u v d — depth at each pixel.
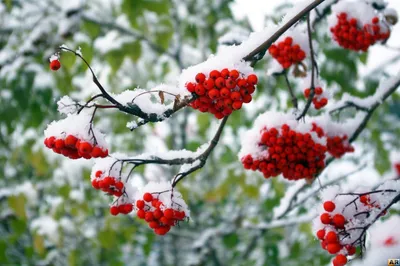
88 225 5.75
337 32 2.97
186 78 1.96
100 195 6.25
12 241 5.07
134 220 5.44
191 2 5.55
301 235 6.77
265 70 5.18
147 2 4.46
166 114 1.92
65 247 5.62
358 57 4.43
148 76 5.98
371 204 2.08
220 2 5.48
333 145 2.93
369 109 3.03
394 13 2.95
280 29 2.07
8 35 5.08
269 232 6.58
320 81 2.97
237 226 5.95
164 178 5.82
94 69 1.85
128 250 7.70
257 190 5.25
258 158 2.39
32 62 4.70
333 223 2.04
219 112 2.00
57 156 5.31
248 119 5.83
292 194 3.61
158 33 4.89
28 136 5.24
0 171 6.74
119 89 5.54
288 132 2.29
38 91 4.56
